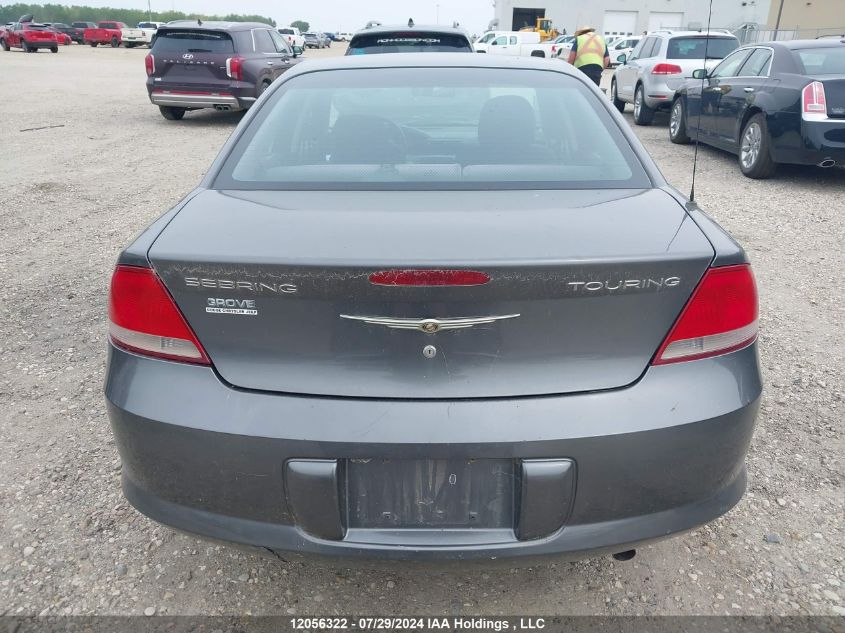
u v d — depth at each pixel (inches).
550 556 69.6
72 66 1035.3
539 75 111.9
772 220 246.8
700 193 287.6
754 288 73.4
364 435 66.2
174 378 70.1
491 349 66.6
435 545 68.7
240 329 68.2
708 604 85.5
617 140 97.9
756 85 315.9
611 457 67.6
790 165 352.2
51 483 107.0
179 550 94.6
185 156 370.6
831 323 162.2
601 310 66.7
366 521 69.7
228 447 68.2
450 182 88.1
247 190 88.2
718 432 70.3
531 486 67.0
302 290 65.2
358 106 104.0
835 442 116.6
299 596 87.6
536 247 68.1
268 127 100.9
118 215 254.5
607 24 2021.4
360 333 66.5
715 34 484.7
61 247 217.8
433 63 114.8
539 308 65.8
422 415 66.4
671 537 73.0
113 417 73.0
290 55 554.6
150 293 69.9
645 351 68.9
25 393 132.7
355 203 81.7
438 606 86.3
